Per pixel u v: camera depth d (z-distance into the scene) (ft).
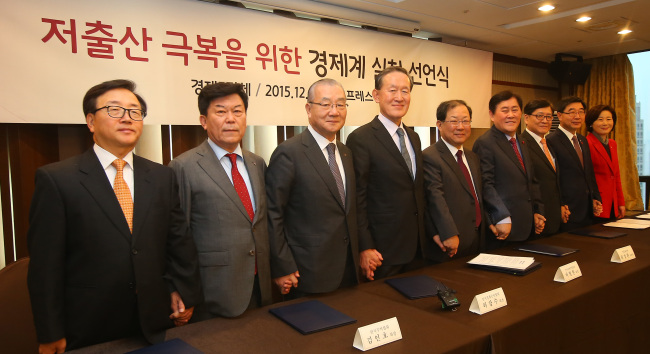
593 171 10.99
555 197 9.54
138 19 8.73
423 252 7.22
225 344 4.05
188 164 5.40
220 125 5.37
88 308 4.20
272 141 11.43
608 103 19.04
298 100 11.18
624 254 6.78
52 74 7.84
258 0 10.33
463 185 7.75
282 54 10.82
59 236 4.14
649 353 6.61
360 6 11.72
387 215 6.93
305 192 5.96
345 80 12.10
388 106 7.00
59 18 7.86
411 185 7.06
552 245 7.93
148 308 4.37
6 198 7.86
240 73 10.17
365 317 4.65
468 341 3.96
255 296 5.64
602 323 5.62
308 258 5.86
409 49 13.53
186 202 5.30
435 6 11.79
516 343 4.42
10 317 5.12
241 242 5.30
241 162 5.80
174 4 9.16
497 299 4.84
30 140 8.10
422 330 4.24
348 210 6.20
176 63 9.25
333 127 6.16
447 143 8.11
